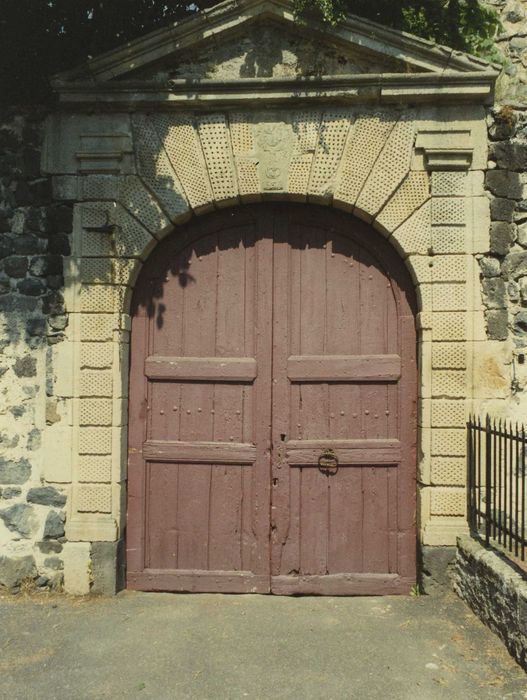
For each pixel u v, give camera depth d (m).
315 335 4.90
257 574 4.83
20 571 4.75
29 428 4.82
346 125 4.79
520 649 3.62
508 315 4.70
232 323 4.94
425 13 5.12
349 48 4.76
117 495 4.78
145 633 4.10
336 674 3.59
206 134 4.84
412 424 4.82
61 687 3.48
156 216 4.84
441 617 4.26
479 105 4.76
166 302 4.97
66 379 4.80
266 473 4.86
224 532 4.88
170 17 5.49
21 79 5.24
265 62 4.82
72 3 5.17
